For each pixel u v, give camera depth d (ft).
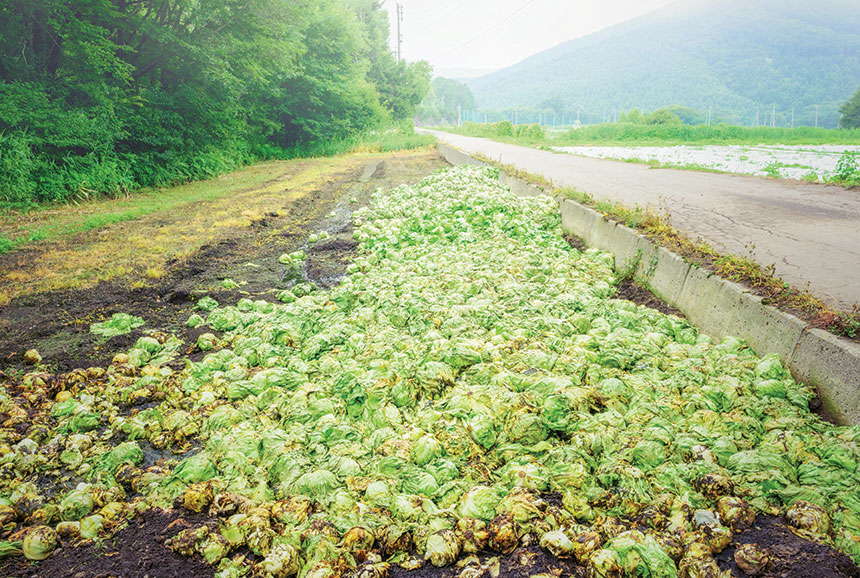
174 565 11.69
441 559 11.43
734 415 15.81
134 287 32.19
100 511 13.20
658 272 27.61
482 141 184.24
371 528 12.12
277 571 11.28
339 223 53.21
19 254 39.65
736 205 40.78
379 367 19.04
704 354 19.99
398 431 15.74
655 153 115.75
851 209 37.99
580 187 52.80
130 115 79.41
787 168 75.87
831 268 24.07
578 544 11.39
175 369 22.11
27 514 13.55
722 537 11.47
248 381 19.19
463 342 19.79
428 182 63.57
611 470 13.71
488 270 30.09
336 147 160.45
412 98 315.99
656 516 12.34
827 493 12.44
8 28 66.59
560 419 15.20
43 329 26.13
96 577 11.27
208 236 45.27
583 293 26.50
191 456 15.58
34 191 62.59
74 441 16.29
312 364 20.49
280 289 32.65
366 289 28.19
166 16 90.99
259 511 12.80
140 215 56.18
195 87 90.02
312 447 15.29
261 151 144.36
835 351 16.25
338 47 162.50
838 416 15.85
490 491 12.84
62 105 70.54
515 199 50.19
